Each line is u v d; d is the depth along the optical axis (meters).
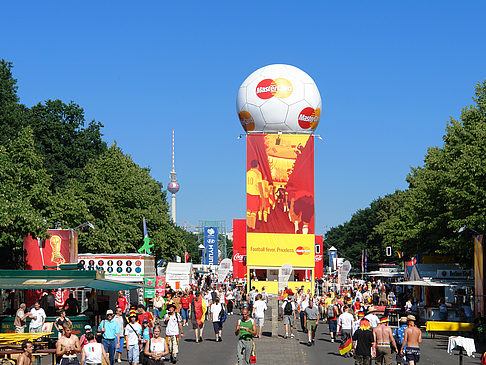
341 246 137.00
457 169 43.03
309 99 62.00
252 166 60.34
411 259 72.06
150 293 48.12
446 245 45.94
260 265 59.44
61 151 71.12
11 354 21.81
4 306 37.03
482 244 38.09
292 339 35.00
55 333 28.00
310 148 60.47
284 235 59.69
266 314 50.53
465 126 48.84
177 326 25.25
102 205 61.44
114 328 23.16
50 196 46.78
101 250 60.28
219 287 55.09
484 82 49.22
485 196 40.81
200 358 26.53
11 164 44.06
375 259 121.19
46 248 42.09
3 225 36.81
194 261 158.12
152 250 70.56
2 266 42.25
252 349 22.61
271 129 62.09
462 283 43.19
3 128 61.94
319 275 89.25
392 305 57.62
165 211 88.38
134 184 64.81
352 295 58.81
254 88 62.41
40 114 71.50
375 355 21.64
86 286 29.00
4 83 65.69
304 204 60.00
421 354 29.81
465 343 23.00
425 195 52.59
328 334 38.38
